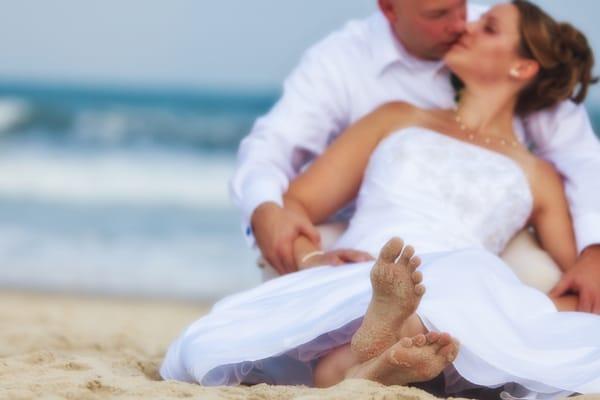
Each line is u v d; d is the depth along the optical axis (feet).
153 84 143.74
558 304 17.47
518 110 19.88
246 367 15.55
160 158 79.71
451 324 14.52
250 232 18.66
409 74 19.69
